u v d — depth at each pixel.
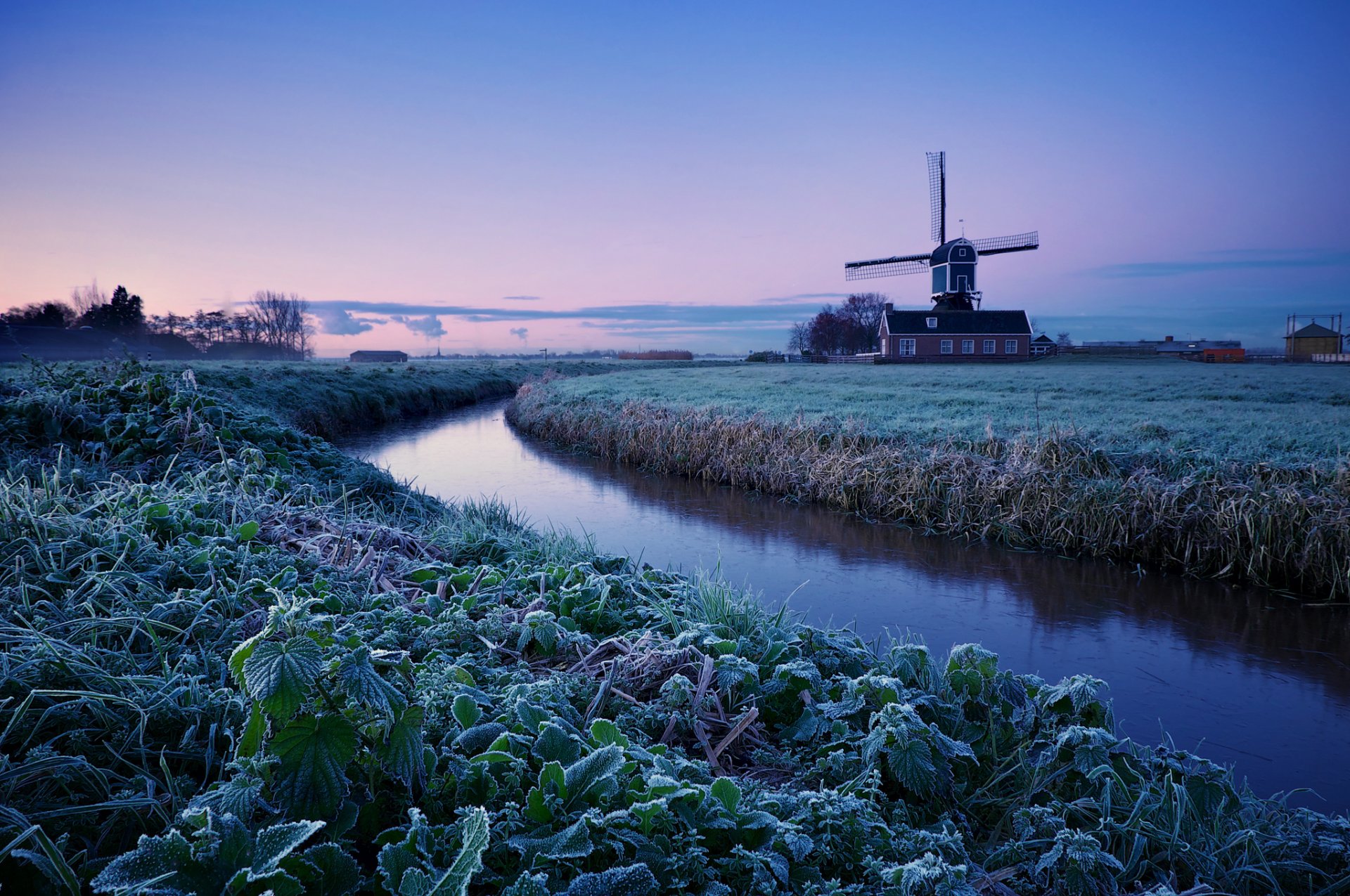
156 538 4.91
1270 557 8.80
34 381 8.99
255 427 9.12
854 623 7.45
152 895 1.64
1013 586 8.73
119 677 2.90
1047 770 3.42
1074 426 13.66
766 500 13.55
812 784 3.21
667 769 2.67
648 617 4.89
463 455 19.02
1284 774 4.82
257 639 2.41
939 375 42.69
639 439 17.91
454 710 2.89
